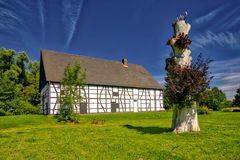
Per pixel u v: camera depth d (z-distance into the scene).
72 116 21.34
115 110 34.94
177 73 11.63
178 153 7.70
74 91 21.66
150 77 44.47
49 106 28.25
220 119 21.03
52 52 35.41
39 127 17.38
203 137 10.45
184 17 13.09
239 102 59.84
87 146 9.03
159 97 41.97
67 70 21.89
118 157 7.38
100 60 40.69
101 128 15.16
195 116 12.22
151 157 7.29
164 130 13.14
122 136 11.30
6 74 43.19
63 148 8.79
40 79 37.88
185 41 12.38
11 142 10.39
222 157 7.11
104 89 34.09
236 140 9.56
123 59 44.50
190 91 11.31
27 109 38.25
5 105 35.28
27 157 7.64
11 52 45.47
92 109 32.19
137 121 22.12
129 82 38.47
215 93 12.05
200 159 6.99
